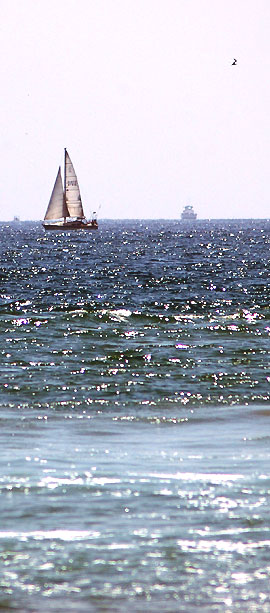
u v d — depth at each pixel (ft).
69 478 141.38
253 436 182.39
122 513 121.08
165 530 113.39
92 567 100.37
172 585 95.09
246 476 143.43
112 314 472.44
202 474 144.66
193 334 400.06
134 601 91.09
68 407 225.56
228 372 290.97
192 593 93.15
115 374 285.23
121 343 367.04
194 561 102.47
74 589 93.97
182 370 294.66
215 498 128.98
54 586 94.73
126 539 109.81
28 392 250.37
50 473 144.97
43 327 424.05
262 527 114.83
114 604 90.43
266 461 155.33
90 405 229.45
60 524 115.75
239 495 130.82
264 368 300.61
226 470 147.84
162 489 134.41
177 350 345.10
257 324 445.37
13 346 355.15
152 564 101.04
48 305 574.56
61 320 451.53
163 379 276.21
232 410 220.84
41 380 271.49
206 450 166.20
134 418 207.51
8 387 257.75
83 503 125.90
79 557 103.35
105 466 150.71
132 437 181.16
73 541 108.88
